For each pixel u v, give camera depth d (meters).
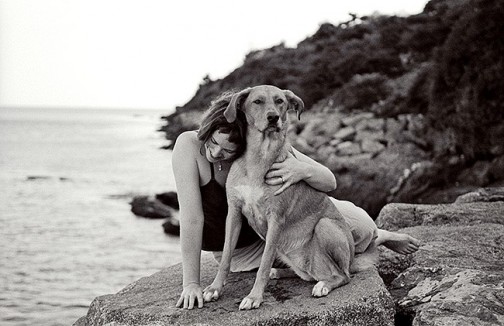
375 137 21.12
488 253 5.53
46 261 14.87
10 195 28.42
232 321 3.85
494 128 14.61
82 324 4.62
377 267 5.77
